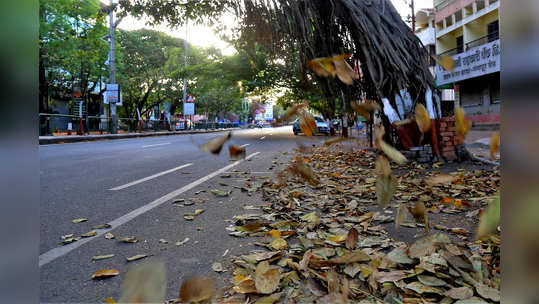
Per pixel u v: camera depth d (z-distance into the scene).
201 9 7.22
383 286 1.51
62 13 15.90
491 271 1.47
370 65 4.37
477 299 1.29
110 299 1.09
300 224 2.62
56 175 5.33
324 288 1.48
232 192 4.07
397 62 4.50
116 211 3.23
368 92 4.63
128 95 30.69
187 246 2.32
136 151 9.67
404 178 4.17
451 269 1.52
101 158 7.83
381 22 4.88
